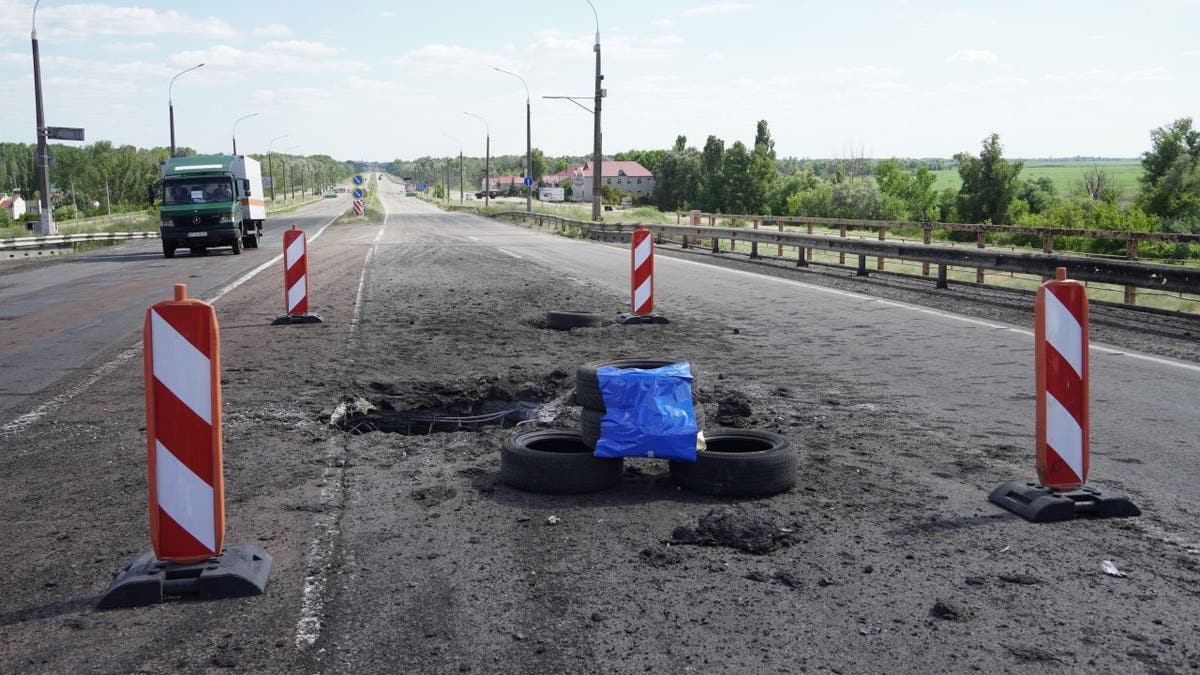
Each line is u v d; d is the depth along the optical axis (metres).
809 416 7.69
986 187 82.56
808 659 3.52
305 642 3.72
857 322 13.56
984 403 8.18
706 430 6.36
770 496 5.63
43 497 5.75
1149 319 13.87
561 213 68.75
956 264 18.17
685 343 11.68
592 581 4.31
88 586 4.37
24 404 8.49
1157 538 4.85
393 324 13.62
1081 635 3.72
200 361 4.34
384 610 4.02
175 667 3.54
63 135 37.56
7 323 14.34
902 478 5.96
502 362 10.41
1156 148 72.62
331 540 4.91
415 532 5.03
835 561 4.54
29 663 3.60
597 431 5.84
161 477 4.34
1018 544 4.76
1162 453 6.48
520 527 5.11
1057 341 5.31
